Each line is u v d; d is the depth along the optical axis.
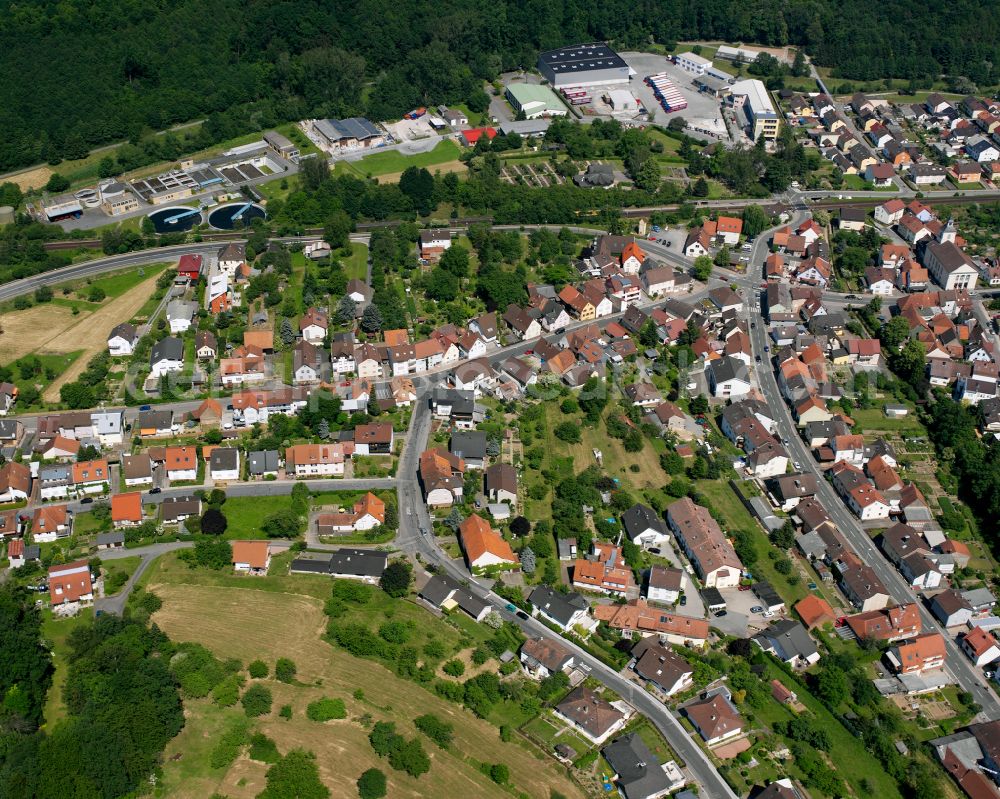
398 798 186.75
